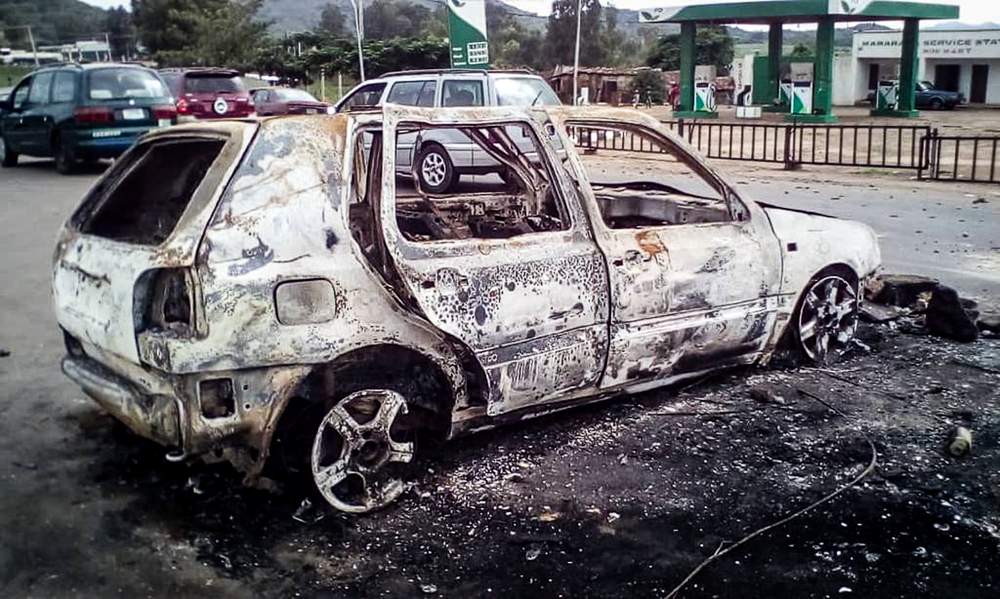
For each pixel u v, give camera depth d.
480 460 4.38
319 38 51.22
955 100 44.03
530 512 3.89
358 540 3.67
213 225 3.54
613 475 4.24
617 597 3.28
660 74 50.34
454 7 19.22
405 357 3.98
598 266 4.46
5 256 9.48
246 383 3.58
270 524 3.79
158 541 3.66
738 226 5.18
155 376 3.67
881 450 4.53
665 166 18.72
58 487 4.14
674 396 5.25
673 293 4.74
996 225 11.15
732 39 64.56
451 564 3.49
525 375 4.25
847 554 3.57
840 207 12.62
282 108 25.45
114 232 4.44
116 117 16.30
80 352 4.41
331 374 3.80
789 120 33.84
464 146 9.16
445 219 5.52
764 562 3.51
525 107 4.55
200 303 3.48
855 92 53.47
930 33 52.41
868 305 6.97
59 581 3.37
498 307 4.09
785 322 5.46
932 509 3.93
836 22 35.34
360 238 4.23
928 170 17.06
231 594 3.29
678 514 3.88
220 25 56.38
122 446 4.61
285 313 3.60
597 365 4.53
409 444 3.99
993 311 7.13
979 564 3.51
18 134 17.59
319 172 3.79
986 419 4.95
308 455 3.78
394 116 4.04
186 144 4.46
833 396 5.26
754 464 4.37
